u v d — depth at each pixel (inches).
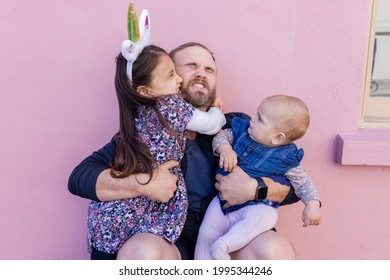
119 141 63.7
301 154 62.4
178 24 72.0
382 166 72.8
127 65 59.2
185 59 65.1
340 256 77.2
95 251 60.8
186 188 65.0
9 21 71.2
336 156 73.2
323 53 71.6
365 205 75.0
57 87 73.7
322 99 72.9
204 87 65.6
